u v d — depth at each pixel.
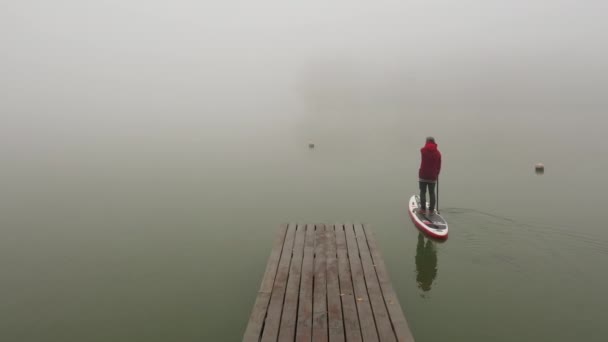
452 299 7.54
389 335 5.08
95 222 12.33
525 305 7.28
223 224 11.96
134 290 8.20
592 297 7.44
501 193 14.11
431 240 10.24
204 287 8.24
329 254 7.78
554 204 12.76
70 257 9.87
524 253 9.25
